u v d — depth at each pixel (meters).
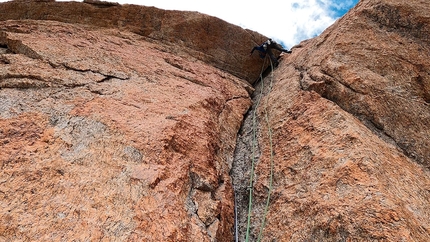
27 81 4.61
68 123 4.01
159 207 3.30
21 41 5.65
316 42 7.45
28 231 2.65
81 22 8.79
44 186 3.09
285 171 4.55
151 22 8.95
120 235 2.84
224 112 6.46
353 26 6.43
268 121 6.10
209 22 9.05
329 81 5.68
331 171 3.93
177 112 5.17
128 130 4.20
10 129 3.64
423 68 5.50
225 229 3.96
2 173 3.07
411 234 2.95
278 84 7.45
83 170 3.41
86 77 5.26
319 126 4.82
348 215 3.30
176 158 4.17
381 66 5.65
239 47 9.37
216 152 5.19
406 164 4.23
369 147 4.06
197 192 4.01
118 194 3.25
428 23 5.86
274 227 3.91
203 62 8.87
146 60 7.11
